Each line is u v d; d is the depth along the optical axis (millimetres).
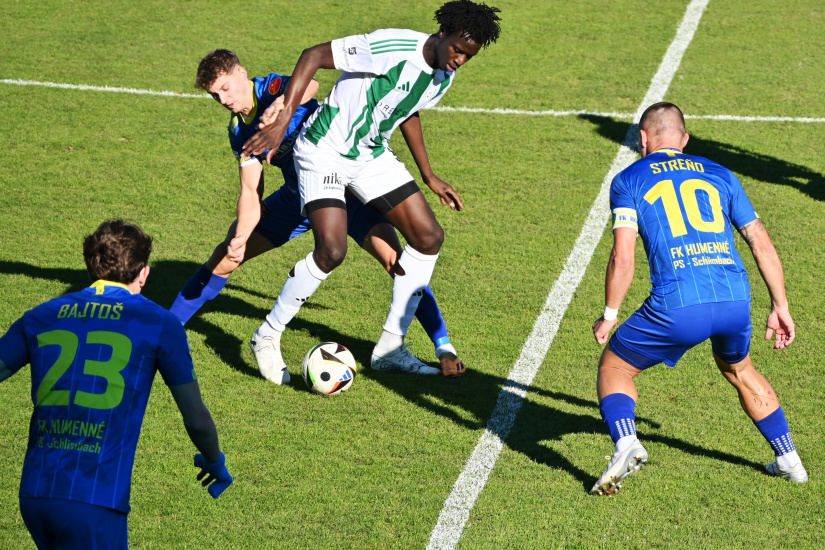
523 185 29078
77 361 10227
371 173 17266
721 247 13648
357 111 16312
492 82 38469
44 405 10156
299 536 13383
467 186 29031
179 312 19141
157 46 41906
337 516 13875
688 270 13500
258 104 17172
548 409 17250
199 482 14727
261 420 16688
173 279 22891
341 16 46000
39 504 9867
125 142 31953
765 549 13133
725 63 40125
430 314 18688
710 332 13609
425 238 17594
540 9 47750
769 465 15094
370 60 15844
